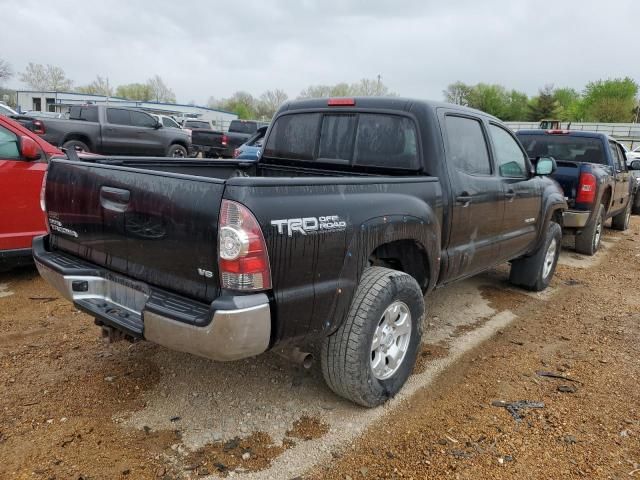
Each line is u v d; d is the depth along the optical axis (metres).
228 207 2.42
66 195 3.31
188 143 17.77
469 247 4.25
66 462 2.75
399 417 3.31
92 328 4.42
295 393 3.53
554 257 6.32
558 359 4.30
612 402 3.61
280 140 4.79
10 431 2.99
